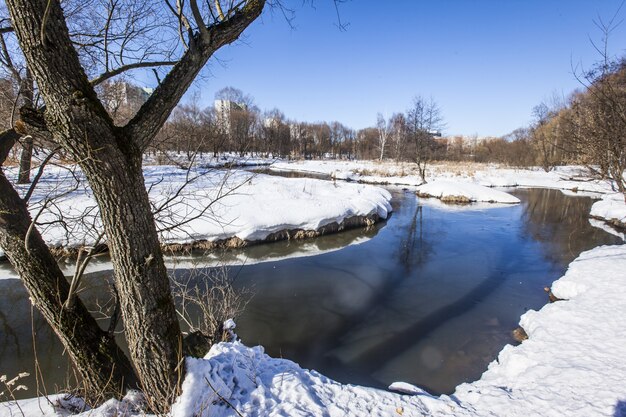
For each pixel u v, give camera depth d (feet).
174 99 6.57
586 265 23.13
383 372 15.52
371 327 19.29
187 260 28.84
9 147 7.23
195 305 20.34
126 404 8.21
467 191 63.36
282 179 53.47
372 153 181.06
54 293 7.89
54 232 26.05
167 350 7.44
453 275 26.84
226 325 14.12
